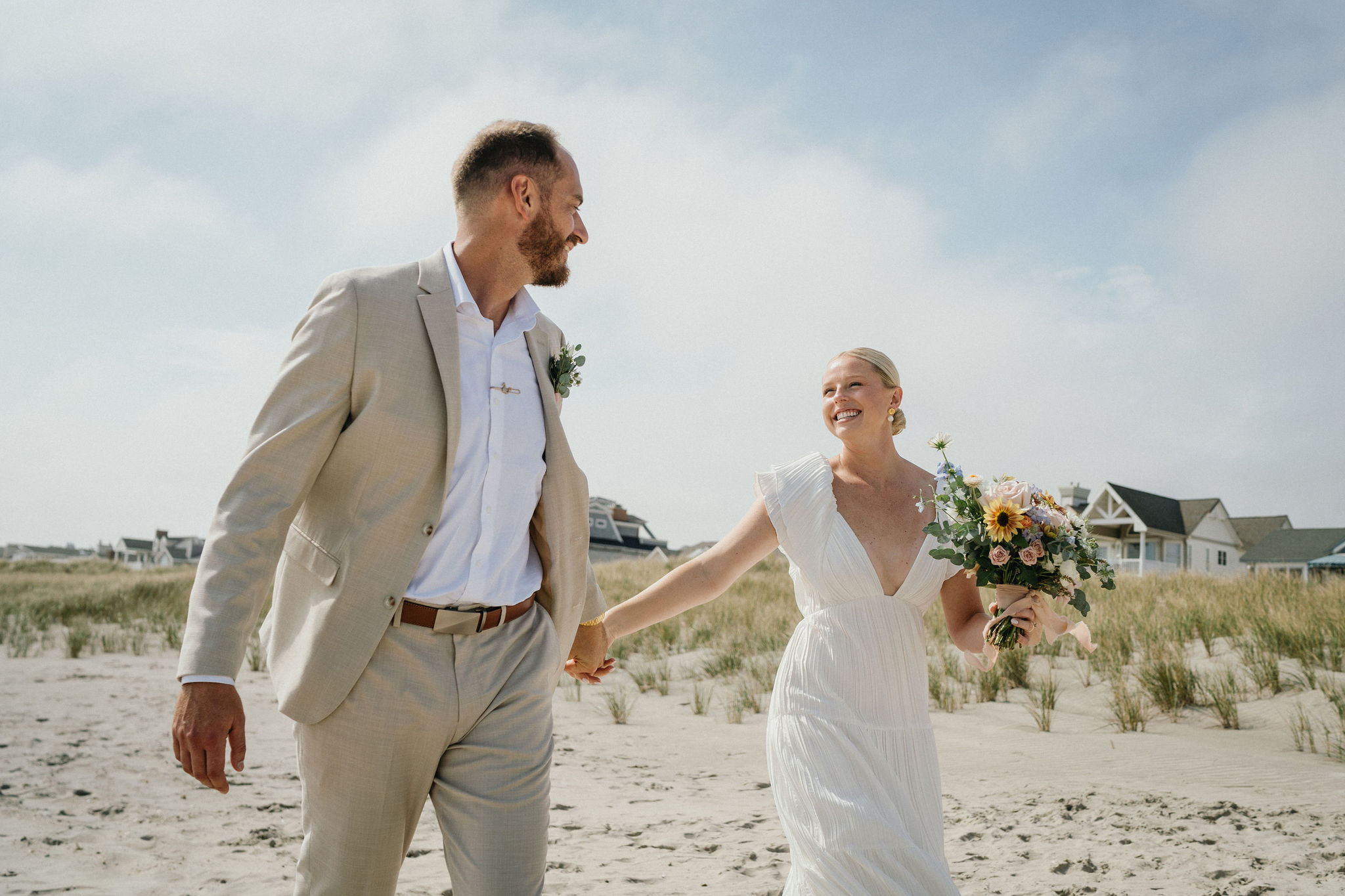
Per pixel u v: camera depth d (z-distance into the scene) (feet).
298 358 7.27
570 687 35.55
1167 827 15.99
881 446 10.50
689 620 49.42
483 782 7.36
